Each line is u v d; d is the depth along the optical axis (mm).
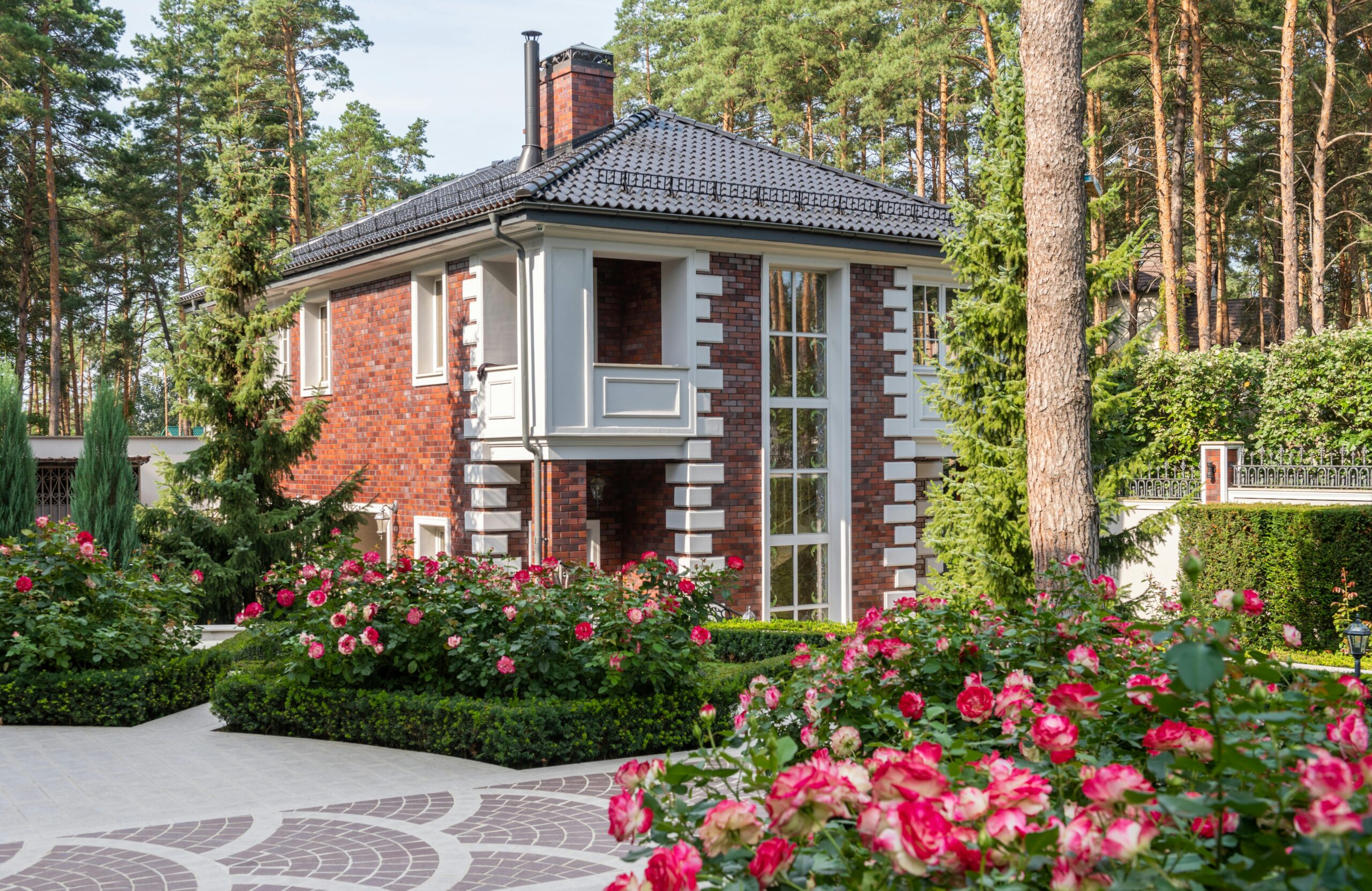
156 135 46062
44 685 11586
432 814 8117
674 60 48031
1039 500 11594
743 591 18000
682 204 17156
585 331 16609
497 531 17625
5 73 36500
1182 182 35688
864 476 19281
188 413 18812
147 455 29203
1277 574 17969
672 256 17312
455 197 21094
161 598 13000
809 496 18938
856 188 20969
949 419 16594
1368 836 2670
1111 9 33062
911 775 3023
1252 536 18297
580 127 21000
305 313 23062
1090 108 37344
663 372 17219
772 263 18359
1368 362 20297
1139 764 4184
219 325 19109
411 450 19672
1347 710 3895
